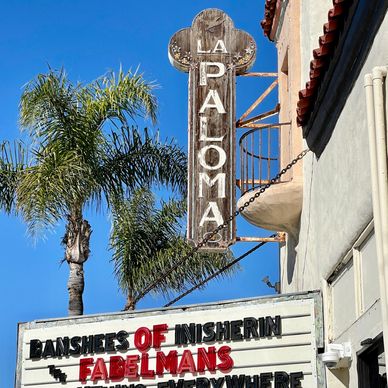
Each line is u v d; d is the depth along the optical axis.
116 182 24.36
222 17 19.86
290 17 17.44
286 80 18.89
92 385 14.95
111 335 15.00
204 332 14.32
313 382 13.55
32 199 22.78
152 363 14.59
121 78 24.30
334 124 13.86
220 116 19.22
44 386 15.29
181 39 19.73
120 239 25.97
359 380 12.56
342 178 13.40
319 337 13.73
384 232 11.07
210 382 14.09
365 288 12.55
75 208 24.48
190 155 19.02
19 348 15.61
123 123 24.38
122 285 25.97
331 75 13.48
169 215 26.27
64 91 23.89
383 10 11.52
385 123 11.34
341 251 13.33
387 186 11.17
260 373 13.82
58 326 15.45
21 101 23.69
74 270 24.89
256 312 14.05
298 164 16.36
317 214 14.98
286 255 18.66
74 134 23.66
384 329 10.80
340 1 12.43
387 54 11.45
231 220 17.45
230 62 19.58
